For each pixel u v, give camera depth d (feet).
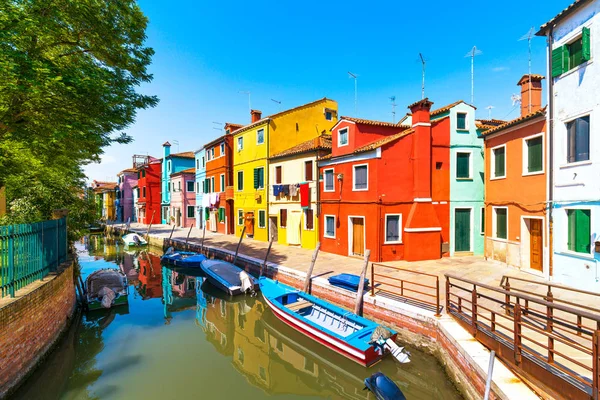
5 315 20.57
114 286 43.37
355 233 53.93
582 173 30.63
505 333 21.79
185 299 47.75
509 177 41.37
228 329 36.70
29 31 21.81
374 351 25.53
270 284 41.04
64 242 36.24
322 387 25.41
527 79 48.83
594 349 13.16
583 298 28.60
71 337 32.37
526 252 39.19
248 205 83.82
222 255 64.85
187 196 122.83
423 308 28.66
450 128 51.78
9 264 22.61
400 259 49.39
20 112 25.41
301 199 64.39
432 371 25.14
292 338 32.81
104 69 27.81
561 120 32.94
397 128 56.70
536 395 15.60
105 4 27.17
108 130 31.07
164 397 23.53
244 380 26.16
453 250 51.34
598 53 29.01
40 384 24.47
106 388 24.64
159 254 87.66
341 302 36.24
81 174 60.49
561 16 32.48
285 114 77.56
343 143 56.29
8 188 43.24
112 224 150.82
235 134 88.48
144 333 34.99
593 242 29.58
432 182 50.83
